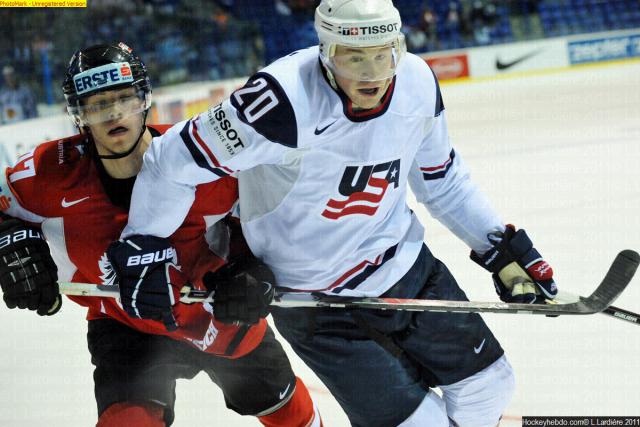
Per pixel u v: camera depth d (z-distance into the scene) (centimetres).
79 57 324
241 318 334
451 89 2248
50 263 341
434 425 362
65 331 623
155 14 1803
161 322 351
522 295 366
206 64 1914
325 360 358
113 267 334
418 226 373
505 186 1020
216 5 2072
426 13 2325
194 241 358
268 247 345
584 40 2381
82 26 1597
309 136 302
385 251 352
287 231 336
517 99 1881
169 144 315
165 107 1548
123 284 331
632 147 1191
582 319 578
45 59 1464
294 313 358
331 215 327
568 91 1920
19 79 1439
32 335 616
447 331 356
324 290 349
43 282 336
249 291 333
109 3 1698
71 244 353
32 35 1469
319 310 353
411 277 362
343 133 307
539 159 1166
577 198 927
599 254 724
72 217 347
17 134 1186
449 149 364
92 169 340
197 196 341
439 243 795
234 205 354
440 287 374
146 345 356
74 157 343
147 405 337
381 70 290
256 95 300
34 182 342
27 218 348
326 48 290
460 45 2367
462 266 720
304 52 312
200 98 1698
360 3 285
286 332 367
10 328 634
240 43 1989
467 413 375
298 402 391
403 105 316
